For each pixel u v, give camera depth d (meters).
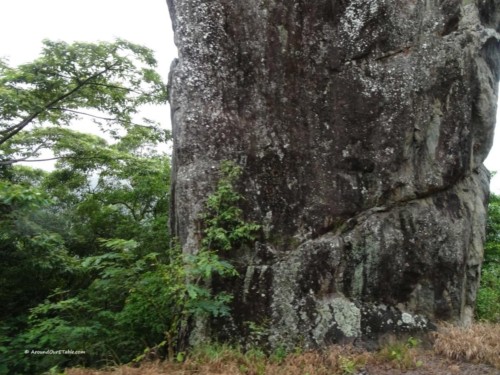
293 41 5.49
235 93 5.35
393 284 5.30
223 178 5.17
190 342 4.91
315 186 5.36
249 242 5.18
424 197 5.52
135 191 10.45
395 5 5.56
